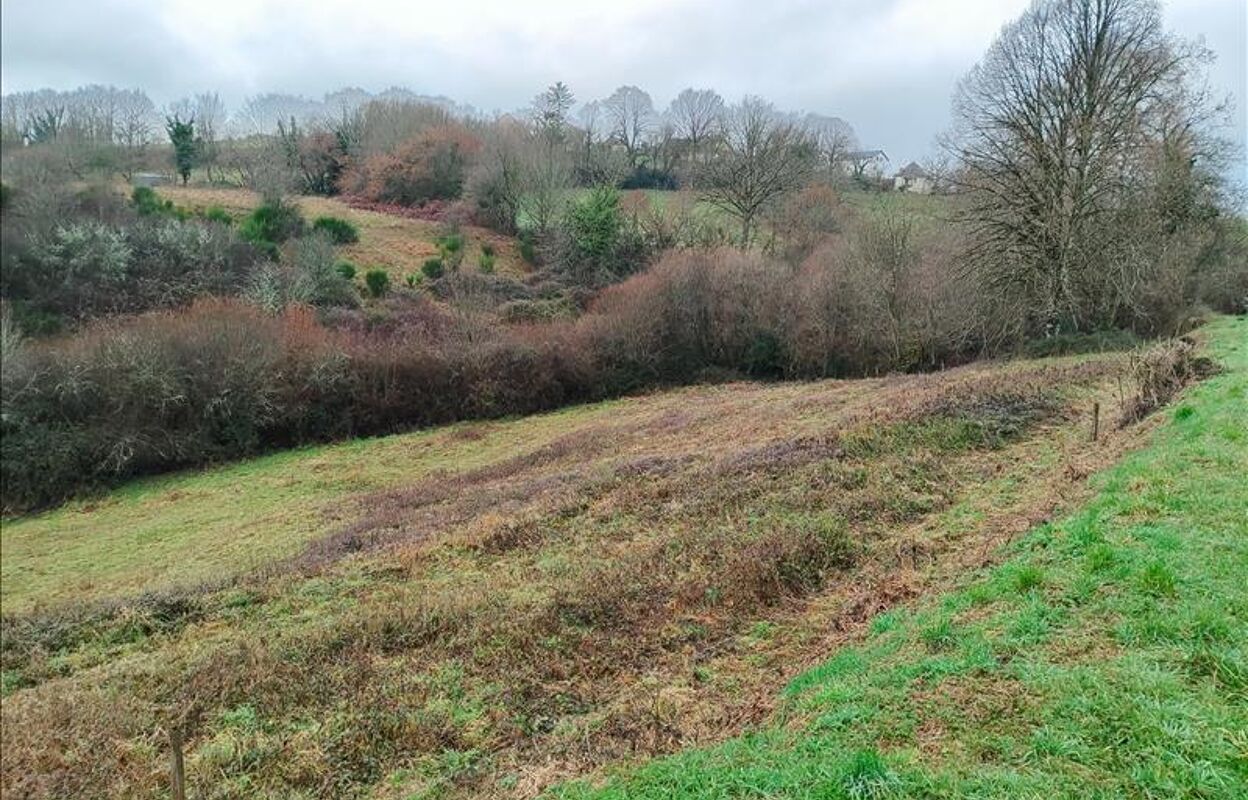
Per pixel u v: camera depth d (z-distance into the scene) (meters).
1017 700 4.92
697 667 8.48
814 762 4.75
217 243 30.39
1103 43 27.44
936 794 4.14
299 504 20.58
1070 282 29.47
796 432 19.06
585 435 25.02
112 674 10.04
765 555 10.68
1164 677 4.79
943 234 33.88
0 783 7.74
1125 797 3.91
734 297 36.91
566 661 8.95
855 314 34.47
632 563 11.29
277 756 7.67
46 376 21.03
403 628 10.08
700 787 4.92
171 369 24.25
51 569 16.45
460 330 33.12
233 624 11.38
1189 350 19.78
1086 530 7.33
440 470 23.55
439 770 7.24
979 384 20.27
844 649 7.71
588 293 41.16
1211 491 7.88
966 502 12.09
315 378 27.98
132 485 23.14
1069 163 28.61
